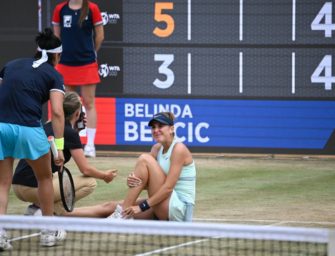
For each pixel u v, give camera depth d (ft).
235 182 93.15
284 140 109.81
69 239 63.87
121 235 64.95
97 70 107.55
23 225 47.16
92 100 107.86
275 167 103.40
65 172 64.85
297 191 87.92
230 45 109.29
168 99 110.42
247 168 102.47
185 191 64.44
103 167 102.01
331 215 75.31
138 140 111.14
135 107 110.83
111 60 110.52
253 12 108.78
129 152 111.34
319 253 58.65
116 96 110.83
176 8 109.60
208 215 74.79
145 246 60.90
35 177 65.26
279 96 109.40
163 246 60.75
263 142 110.01
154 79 110.32
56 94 60.59
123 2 109.91
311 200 82.94
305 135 109.50
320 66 108.58
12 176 64.13
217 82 109.81
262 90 109.40
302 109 109.19
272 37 108.78
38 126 59.93
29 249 59.16
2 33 111.04
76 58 105.91
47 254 58.85
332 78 108.47
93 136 108.88
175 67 110.11
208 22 109.29
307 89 108.99
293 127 109.50
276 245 61.46
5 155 59.82
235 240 63.10
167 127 64.08
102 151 111.86
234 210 77.41
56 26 106.11
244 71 109.40
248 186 90.63
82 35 105.29
